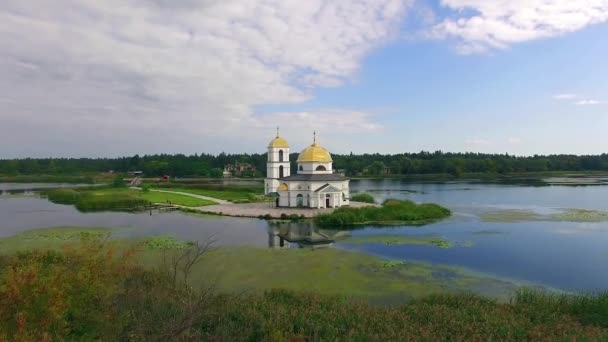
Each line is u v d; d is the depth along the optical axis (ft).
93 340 62.44
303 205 290.56
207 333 67.51
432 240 177.88
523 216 252.01
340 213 232.12
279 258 142.92
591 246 164.14
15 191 498.28
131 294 76.89
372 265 133.90
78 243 173.27
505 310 85.20
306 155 298.56
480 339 68.03
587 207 297.94
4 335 50.75
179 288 87.10
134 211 288.71
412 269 129.59
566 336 68.74
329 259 141.49
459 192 453.58
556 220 234.38
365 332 71.51
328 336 69.05
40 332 54.75
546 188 495.00
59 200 367.04
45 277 63.31
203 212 272.10
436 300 93.20
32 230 211.82
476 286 112.68
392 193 447.42
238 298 89.71
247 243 172.35
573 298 93.71
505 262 139.13
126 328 66.49
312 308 83.61
